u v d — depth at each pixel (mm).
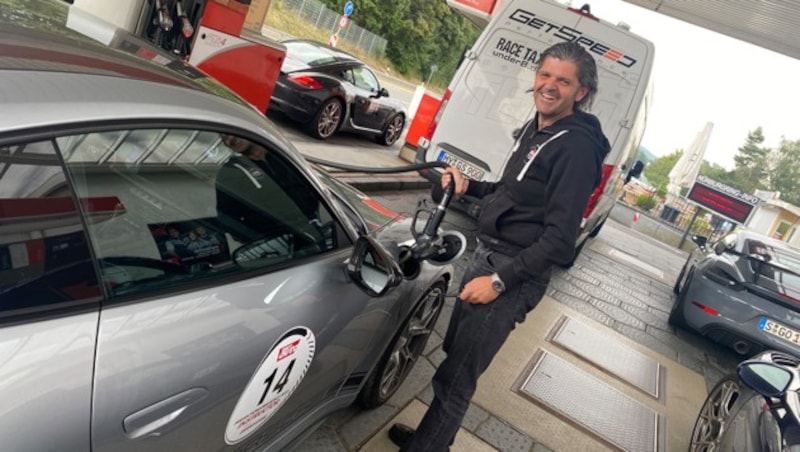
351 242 2107
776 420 2521
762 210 32062
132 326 1176
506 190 2184
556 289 6473
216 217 1526
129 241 1257
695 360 5699
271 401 1713
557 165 1975
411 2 44688
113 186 1224
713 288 5715
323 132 8617
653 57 5301
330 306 1858
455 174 2344
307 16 35719
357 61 9242
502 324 2186
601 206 6965
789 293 5418
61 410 1008
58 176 1089
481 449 2980
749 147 70062
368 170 2846
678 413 4270
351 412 2820
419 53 47312
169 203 1382
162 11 3672
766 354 3375
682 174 33844
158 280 1297
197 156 1425
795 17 8656
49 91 1091
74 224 1125
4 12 1324
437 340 3912
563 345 4770
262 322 1521
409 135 9758
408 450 2361
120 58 1402
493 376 3783
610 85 5340
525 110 5594
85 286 1122
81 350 1062
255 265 1613
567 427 3502
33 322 1011
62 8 1631
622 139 5363
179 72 1568
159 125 1291
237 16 4234
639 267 10391
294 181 1794
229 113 1522
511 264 2047
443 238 2328
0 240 991
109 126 1167
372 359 2451
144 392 1168
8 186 1003
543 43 5539
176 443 1331
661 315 7047
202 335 1321
